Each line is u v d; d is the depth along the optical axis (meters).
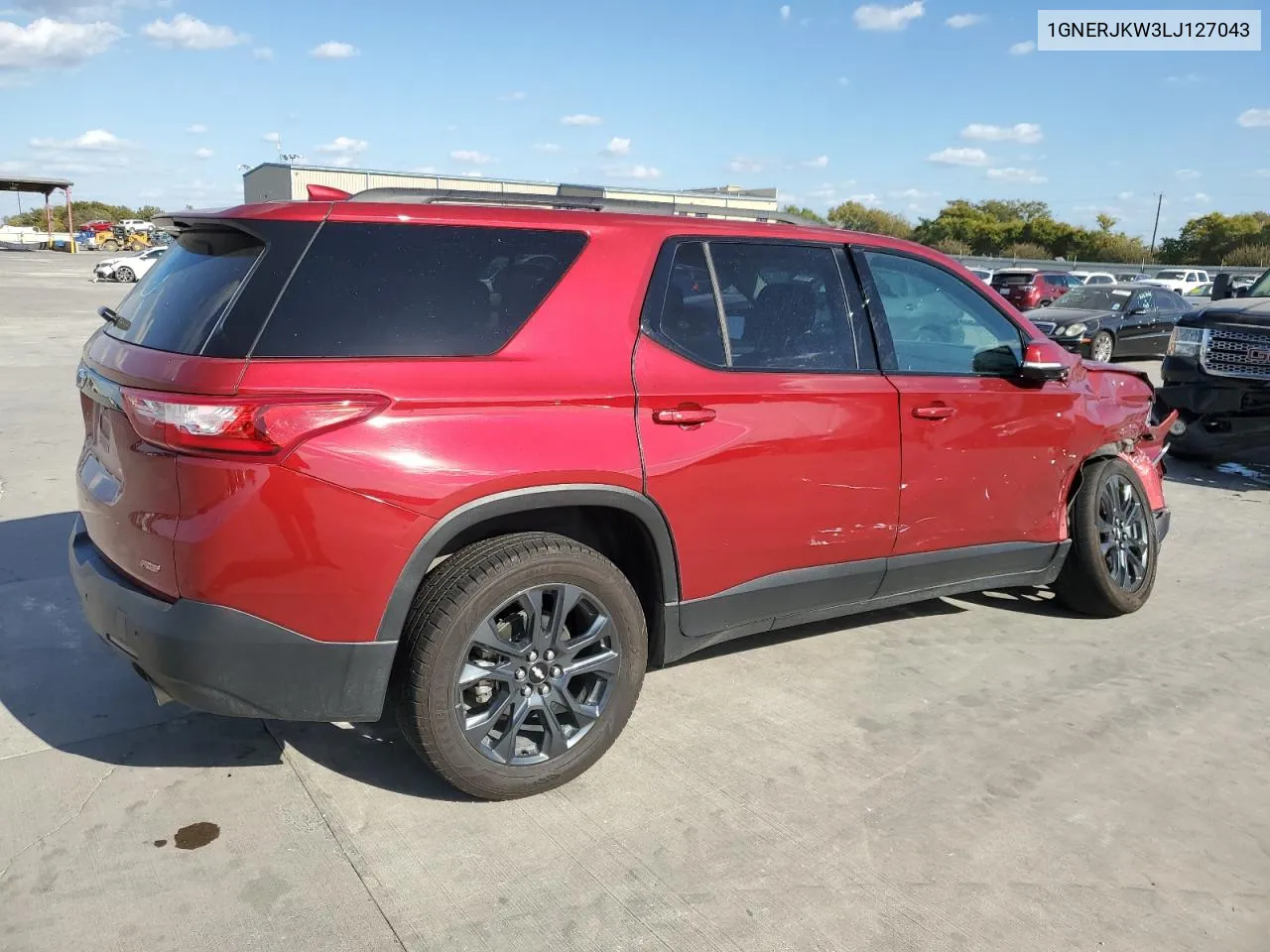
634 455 2.96
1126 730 3.54
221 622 2.51
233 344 2.50
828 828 2.87
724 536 3.24
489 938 2.37
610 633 3.01
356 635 2.63
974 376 3.96
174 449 2.47
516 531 3.03
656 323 3.11
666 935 2.40
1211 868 2.74
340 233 2.71
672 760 3.23
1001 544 4.14
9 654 3.83
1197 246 62.94
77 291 26.92
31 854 2.62
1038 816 2.96
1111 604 4.59
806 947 2.37
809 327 3.50
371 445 2.56
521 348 2.85
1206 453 8.52
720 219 3.41
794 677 3.91
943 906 2.54
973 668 4.05
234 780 3.01
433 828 2.80
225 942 2.32
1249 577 5.43
